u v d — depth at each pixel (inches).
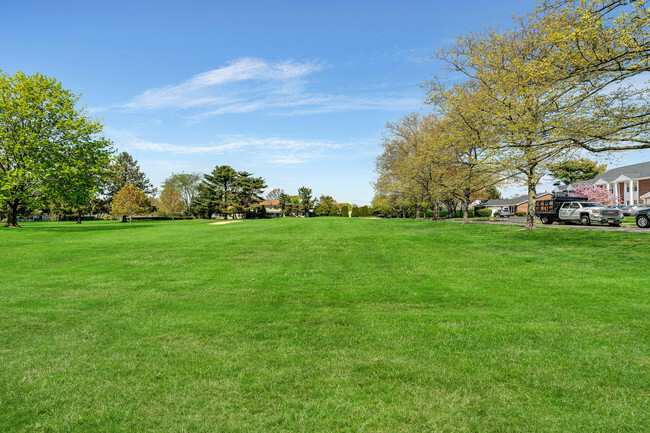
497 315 249.0
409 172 1419.8
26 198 1334.9
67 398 141.3
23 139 1243.2
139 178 3631.9
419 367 166.4
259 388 148.5
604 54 419.2
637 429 119.6
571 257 481.1
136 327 230.4
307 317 250.5
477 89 848.3
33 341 205.6
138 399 140.6
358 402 137.3
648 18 383.2
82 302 298.8
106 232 1088.2
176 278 401.4
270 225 1201.4
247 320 244.4
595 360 171.8
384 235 799.1
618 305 266.1
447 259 499.2
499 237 734.5
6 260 542.6
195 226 1375.5
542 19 726.5
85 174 1427.2
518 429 120.6
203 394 144.3
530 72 488.1
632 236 597.3
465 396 141.3
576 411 130.6
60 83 1381.6
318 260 513.3
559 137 518.6
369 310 268.5
